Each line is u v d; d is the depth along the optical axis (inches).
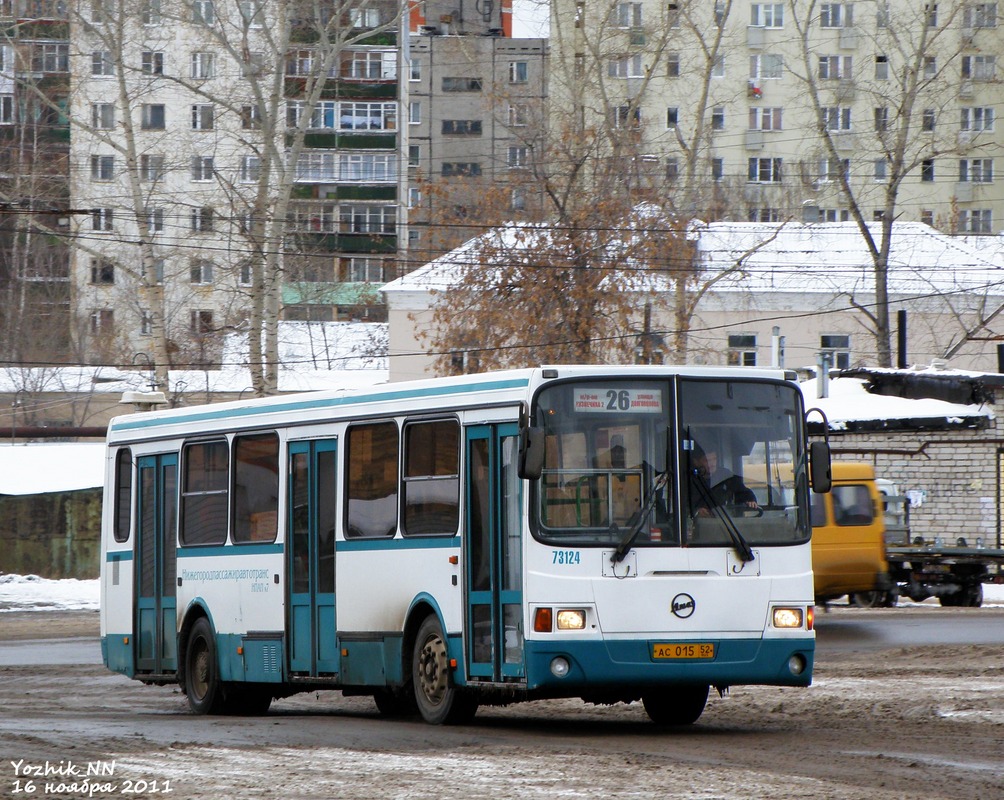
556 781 1259.8
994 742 1539.1
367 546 1840.6
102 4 5792.3
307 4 5792.3
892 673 2324.1
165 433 2252.7
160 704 2267.5
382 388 1845.5
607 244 5580.7
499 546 1630.2
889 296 7613.2
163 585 2230.6
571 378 1609.3
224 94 6348.4
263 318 5708.7
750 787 1221.7
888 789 1213.1
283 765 1385.3
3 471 5743.1
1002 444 4660.4
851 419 4830.2
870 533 3597.4
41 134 7495.1
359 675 1844.2
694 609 1600.6
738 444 1649.9
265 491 2031.3
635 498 1608.0
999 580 4116.6
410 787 1237.1
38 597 4958.2
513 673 1599.4
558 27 6456.7
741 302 7588.6
